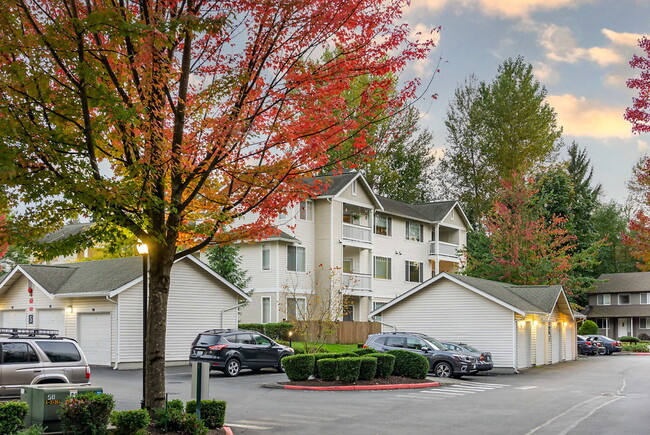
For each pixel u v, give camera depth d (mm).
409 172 72250
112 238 12406
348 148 13844
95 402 11258
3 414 11109
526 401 20734
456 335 35812
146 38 10711
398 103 13266
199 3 12180
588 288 54750
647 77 15688
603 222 85312
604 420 16531
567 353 46000
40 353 16234
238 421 16141
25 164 10648
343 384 23969
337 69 12828
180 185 12898
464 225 61375
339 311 39469
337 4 12211
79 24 10242
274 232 14328
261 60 12844
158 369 12906
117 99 10664
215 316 34062
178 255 13406
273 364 29359
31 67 10648
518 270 46781
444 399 21016
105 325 30828
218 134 12227
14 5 10461
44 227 11664
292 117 13289
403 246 54562
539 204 49156
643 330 71312
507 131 68688
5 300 35812
